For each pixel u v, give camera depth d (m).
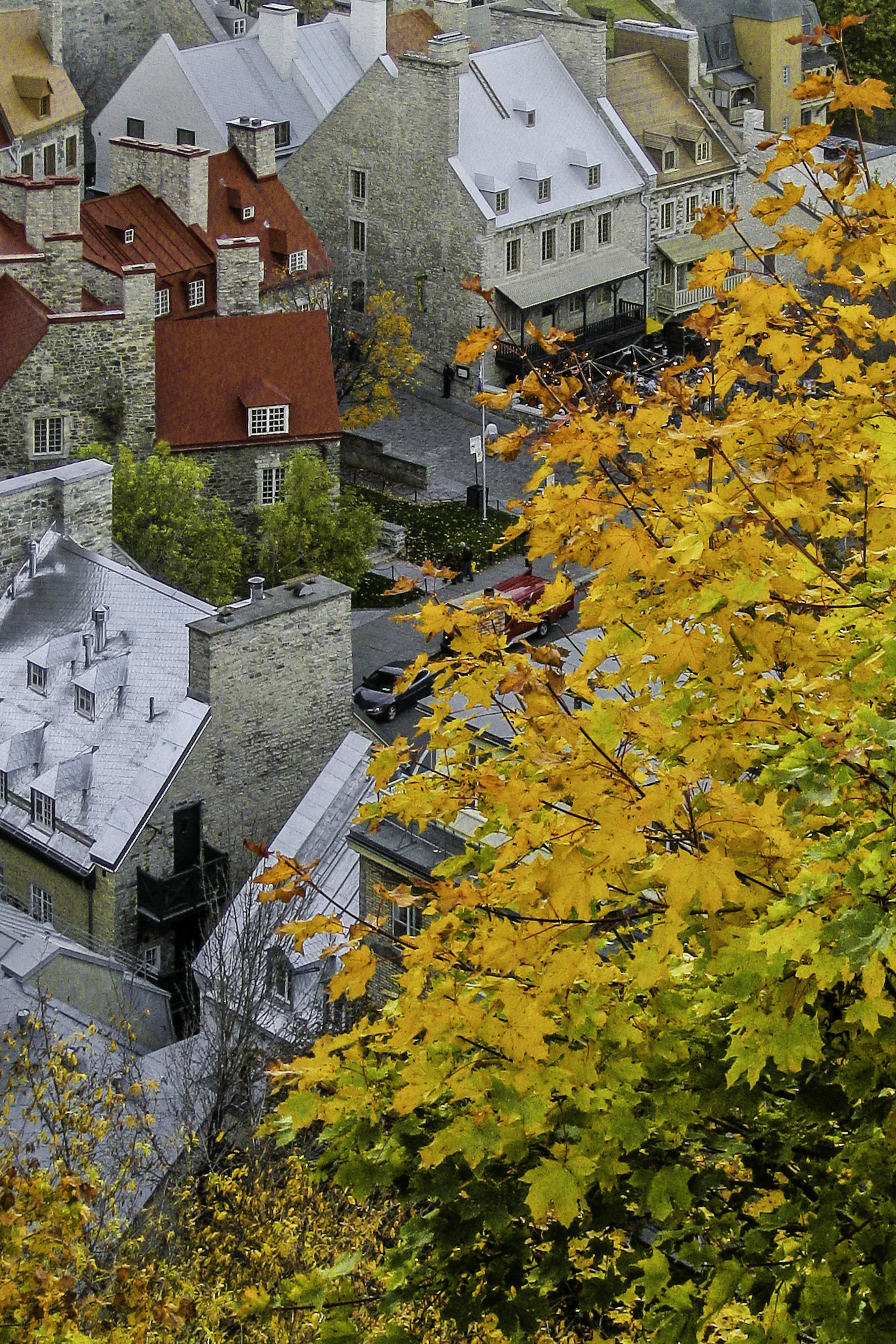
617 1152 15.84
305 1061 16.97
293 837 59.59
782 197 18.42
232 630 60.22
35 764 63.97
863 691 15.57
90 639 66.12
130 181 105.31
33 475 69.44
